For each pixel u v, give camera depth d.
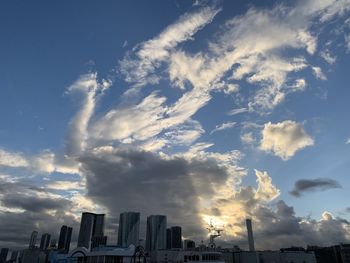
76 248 103.75
